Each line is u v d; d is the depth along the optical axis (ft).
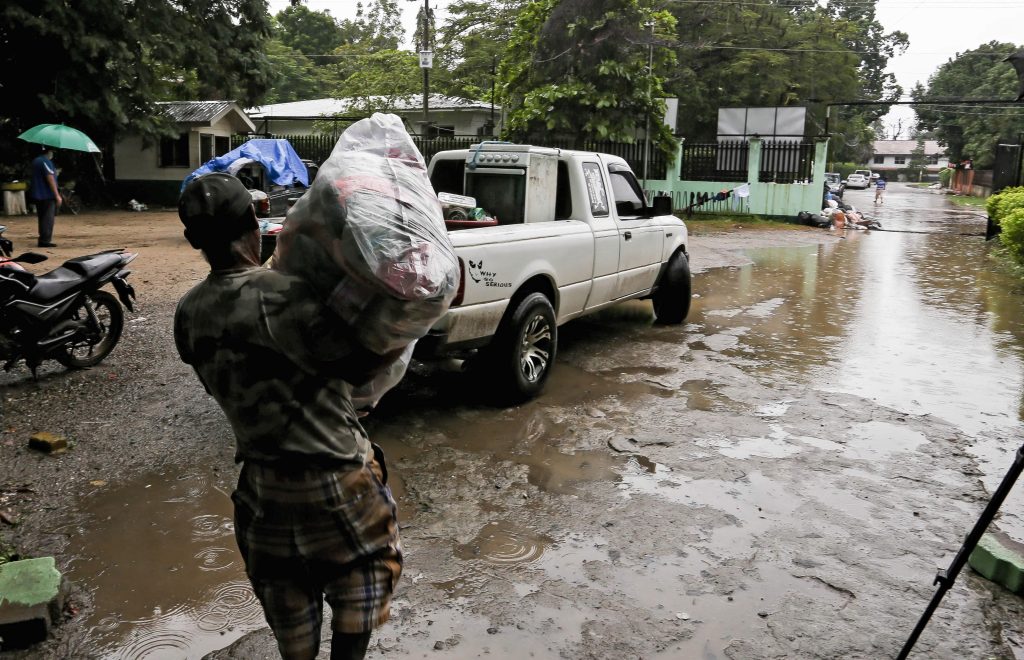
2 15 58.75
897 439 16.61
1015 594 10.96
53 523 12.43
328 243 6.29
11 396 18.11
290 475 6.62
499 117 94.94
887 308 32.04
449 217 19.08
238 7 76.48
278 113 97.50
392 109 92.58
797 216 74.69
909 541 12.28
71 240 47.50
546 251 18.92
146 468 14.48
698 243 57.36
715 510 13.23
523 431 16.84
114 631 9.80
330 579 6.91
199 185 6.53
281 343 6.39
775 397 19.39
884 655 9.51
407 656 9.34
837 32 124.47
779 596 10.71
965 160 194.49
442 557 11.60
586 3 69.10
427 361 16.74
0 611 9.53
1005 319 29.86
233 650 9.43
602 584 10.95
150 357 21.42
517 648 9.52
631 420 17.57
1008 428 17.43
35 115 67.77
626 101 71.15
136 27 66.80
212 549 11.75
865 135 200.34
